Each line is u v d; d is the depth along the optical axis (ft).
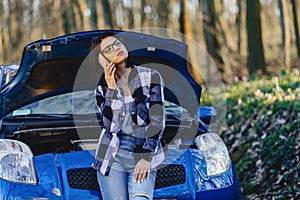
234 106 34.40
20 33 114.42
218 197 16.44
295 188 22.57
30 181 15.71
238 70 95.61
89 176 15.93
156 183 16.11
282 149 25.29
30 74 17.04
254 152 27.09
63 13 108.27
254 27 67.15
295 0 89.92
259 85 39.29
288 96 29.43
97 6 108.17
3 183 15.64
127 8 115.14
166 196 15.99
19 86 17.19
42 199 15.47
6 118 18.24
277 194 22.90
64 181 15.80
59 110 20.80
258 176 25.03
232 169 17.37
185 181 16.28
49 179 15.79
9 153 16.10
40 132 17.83
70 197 15.64
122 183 15.06
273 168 24.88
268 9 144.97
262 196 23.35
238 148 29.17
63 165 16.06
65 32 107.45
